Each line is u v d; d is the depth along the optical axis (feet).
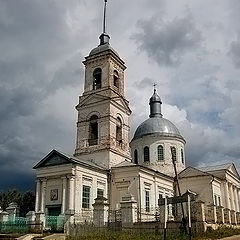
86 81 163.63
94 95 157.69
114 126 153.99
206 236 86.84
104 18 175.73
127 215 98.78
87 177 132.87
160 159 179.32
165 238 76.79
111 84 158.20
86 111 158.61
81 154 152.56
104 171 141.90
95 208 100.73
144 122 192.75
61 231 102.17
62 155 129.70
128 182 139.44
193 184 163.32
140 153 184.14
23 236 91.35
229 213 119.24
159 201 86.63
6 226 111.24
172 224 93.66
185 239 82.33
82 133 156.15
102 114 153.69
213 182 163.63
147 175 145.89
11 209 127.95
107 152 146.61
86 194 131.34
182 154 185.57
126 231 95.25
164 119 192.03
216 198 164.04
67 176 126.52
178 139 184.75
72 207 122.83
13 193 256.73
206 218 103.76
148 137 183.21
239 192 194.49
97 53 163.84
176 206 107.45
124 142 159.22
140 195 136.15
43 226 106.22
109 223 99.19
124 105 163.22
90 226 99.40
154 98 203.62
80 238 86.28
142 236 85.35
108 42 169.37
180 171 176.65
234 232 100.94
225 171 175.42
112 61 163.22
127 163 146.51
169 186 163.43
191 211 94.48
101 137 150.71
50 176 130.72
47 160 134.00
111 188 142.51
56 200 127.65
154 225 95.45
